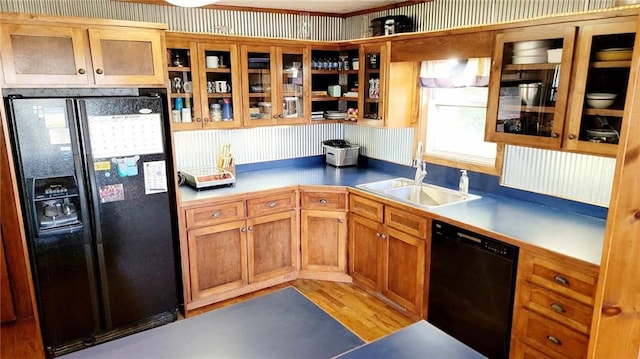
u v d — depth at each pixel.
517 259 2.30
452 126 3.51
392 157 4.01
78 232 2.62
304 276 3.77
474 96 3.29
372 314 3.19
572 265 2.04
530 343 2.30
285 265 3.67
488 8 3.03
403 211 2.99
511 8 2.90
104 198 2.67
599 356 0.81
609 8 2.21
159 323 3.06
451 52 2.95
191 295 3.22
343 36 4.36
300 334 1.51
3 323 2.93
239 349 1.42
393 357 1.35
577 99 2.22
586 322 2.03
